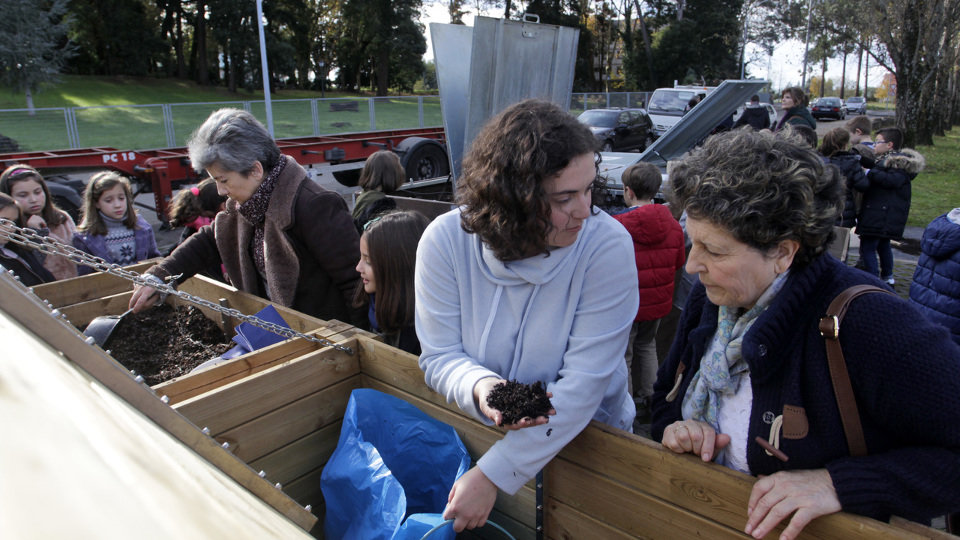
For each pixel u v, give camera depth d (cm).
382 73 4694
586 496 136
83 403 55
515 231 110
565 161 105
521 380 128
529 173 104
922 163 520
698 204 104
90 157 768
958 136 2630
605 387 124
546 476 143
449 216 131
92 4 4091
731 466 119
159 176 781
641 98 2875
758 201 98
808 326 105
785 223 99
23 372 55
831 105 3800
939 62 1889
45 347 67
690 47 3944
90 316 254
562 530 143
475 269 127
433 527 122
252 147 211
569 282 121
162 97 3809
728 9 4156
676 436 118
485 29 487
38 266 311
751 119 997
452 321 131
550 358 126
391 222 200
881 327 98
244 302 233
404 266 199
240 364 165
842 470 99
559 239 115
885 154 535
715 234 104
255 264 248
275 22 4594
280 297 234
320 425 174
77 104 3238
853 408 101
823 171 101
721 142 107
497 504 158
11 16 2403
